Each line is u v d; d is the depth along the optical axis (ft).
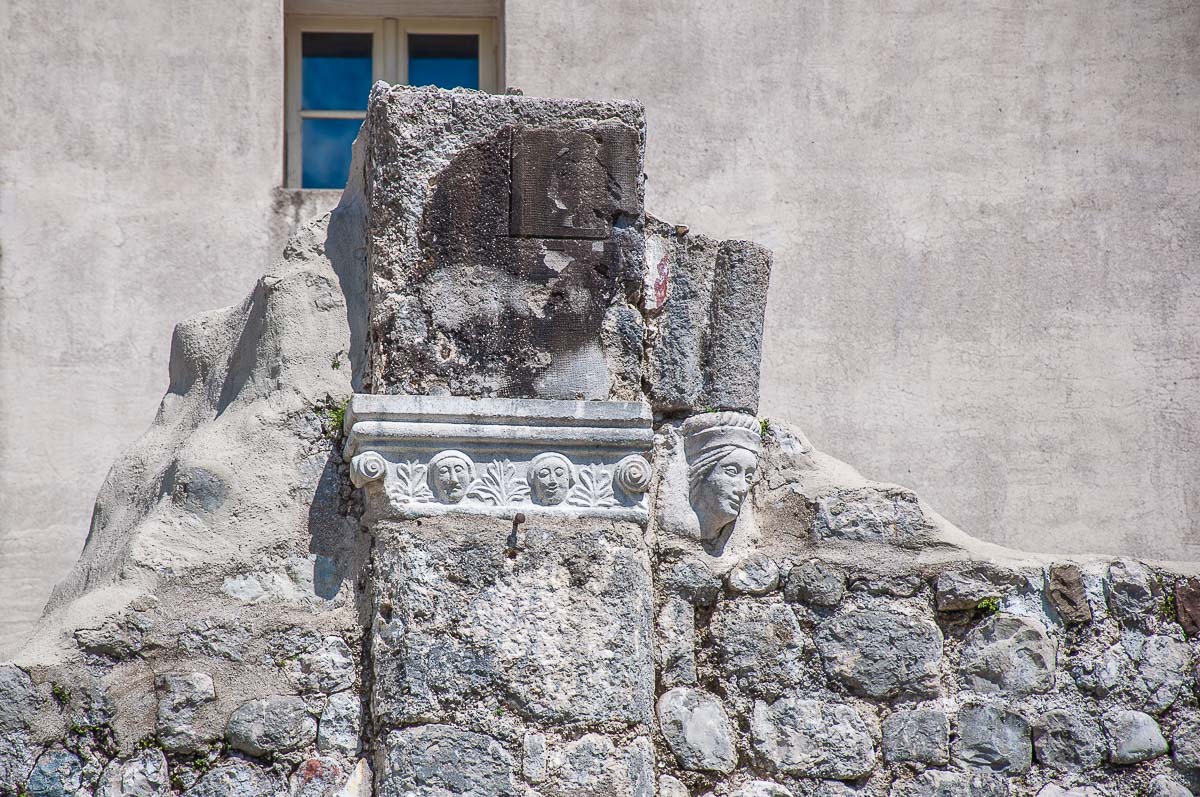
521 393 65.57
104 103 119.96
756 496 70.69
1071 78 124.77
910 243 122.01
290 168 122.93
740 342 69.97
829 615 69.05
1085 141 124.26
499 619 63.41
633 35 122.11
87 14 120.88
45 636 63.57
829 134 122.62
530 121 67.41
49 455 115.65
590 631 63.82
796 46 123.44
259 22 121.80
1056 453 120.26
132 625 63.36
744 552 69.36
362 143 69.67
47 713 61.98
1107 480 120.26
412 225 66.18
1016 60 124.77
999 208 122.93
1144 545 119.65
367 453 64.18
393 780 61.67
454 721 62.39
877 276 121.39
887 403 119.96
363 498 65.82
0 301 116.98
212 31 121.49
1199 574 72.13
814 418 119.44
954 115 123.75
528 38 121.29
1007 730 69.05
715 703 67.46
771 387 119.55
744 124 122.11
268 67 121.39
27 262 117.70
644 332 68.28
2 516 114.52
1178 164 124.47
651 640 65.87
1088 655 70.59
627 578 64.59
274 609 64.54
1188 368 122.11
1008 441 120.16
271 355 67.82
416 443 64.49
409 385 65.00
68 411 116.26
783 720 67.67
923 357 120.78
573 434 65.05
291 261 69.26
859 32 124.06
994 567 70.28
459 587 63.62
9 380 116.16
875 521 70.33
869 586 69.56
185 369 74.38
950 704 68.95
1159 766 69.82
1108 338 122.01
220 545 65.05
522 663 63.10
